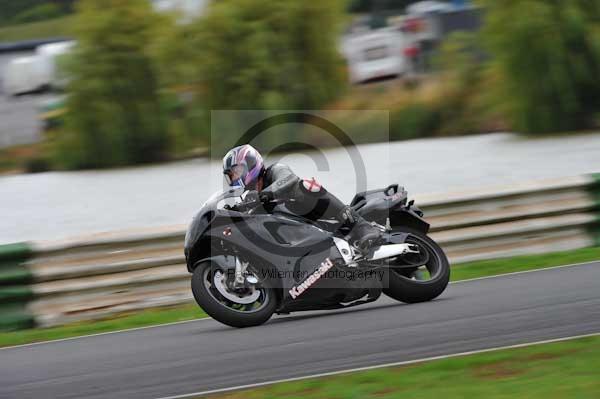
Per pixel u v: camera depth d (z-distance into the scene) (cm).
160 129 8806
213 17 8475
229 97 8506
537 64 8119
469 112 8962
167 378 1852
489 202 3186
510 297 2414
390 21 13488
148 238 2873
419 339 2012
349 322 2269
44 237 4975
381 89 9869
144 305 2850
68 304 2773
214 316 2211
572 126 8206
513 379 1664
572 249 3231
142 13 8888
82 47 8794
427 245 2492
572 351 1812
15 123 11744
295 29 8619
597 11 8088
